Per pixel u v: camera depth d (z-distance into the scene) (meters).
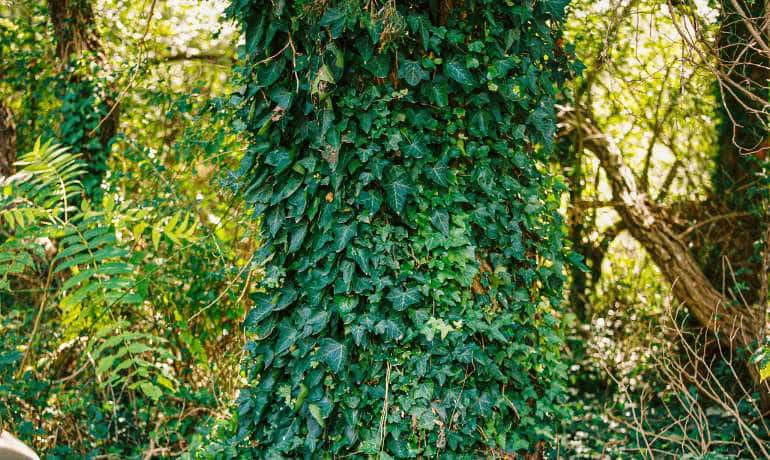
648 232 7.18
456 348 3.48
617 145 7.94
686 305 6.89
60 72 7.09
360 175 3.41
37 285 6.31
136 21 7.56
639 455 5.56
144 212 4.45
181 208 6.18
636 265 8.40
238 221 5.91
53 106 7.27
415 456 3.46
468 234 3.50
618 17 5.78
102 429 5.26
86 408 5.49
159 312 6.09
